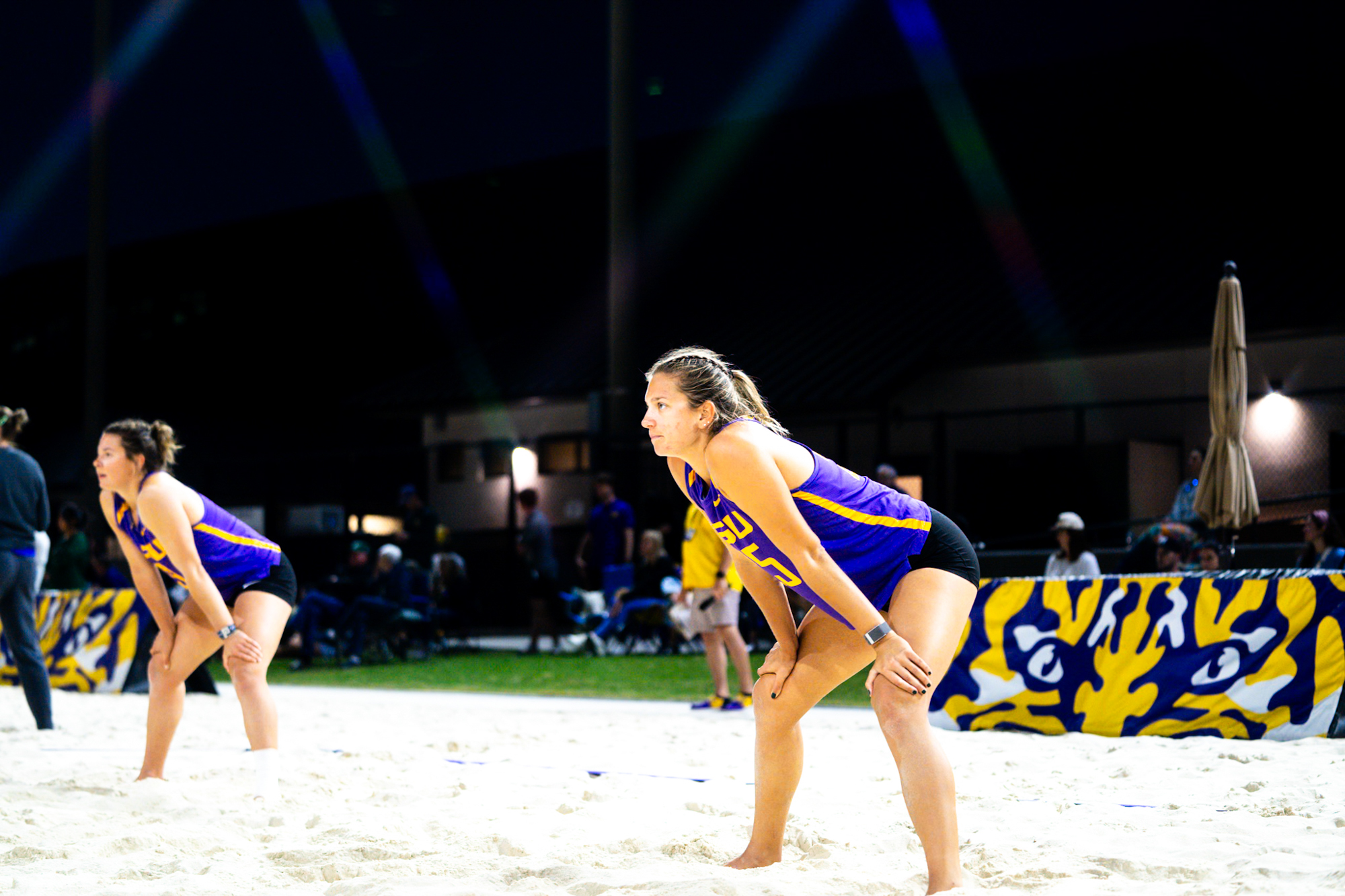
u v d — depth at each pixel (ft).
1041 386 61.46
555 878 11.90
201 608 17.30
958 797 16.35
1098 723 23.81
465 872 12.37
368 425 90.68
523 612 65.57
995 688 25.18
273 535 69.10
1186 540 37.37
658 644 49.96
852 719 26.81
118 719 29.40
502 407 77.15
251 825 15.20
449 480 80.12
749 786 18.03
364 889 11.45
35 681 26.35
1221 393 29.40
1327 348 54.24
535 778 18.83
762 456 10.99
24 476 26.27
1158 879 11.68
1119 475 56.75
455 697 34.58
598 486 52.54
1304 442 52.54
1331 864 11.70
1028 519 59.47
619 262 53.42
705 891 10.74
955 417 54.95
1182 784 17.21
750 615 44.06
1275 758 19.80
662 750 22.45
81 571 45.21
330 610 48.39
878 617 10.96
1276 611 23.04
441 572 53.47
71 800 16.98
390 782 18.45
